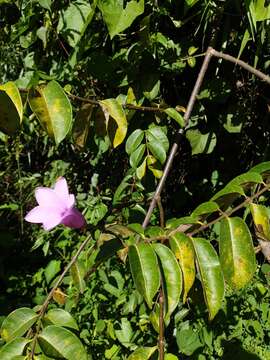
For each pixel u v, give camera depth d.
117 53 0.86
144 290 0.42
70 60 0.95
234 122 1.04
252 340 1.12
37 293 1.38
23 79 0.91
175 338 1.10
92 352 1.10
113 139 0.60
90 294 1.18
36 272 1.53
